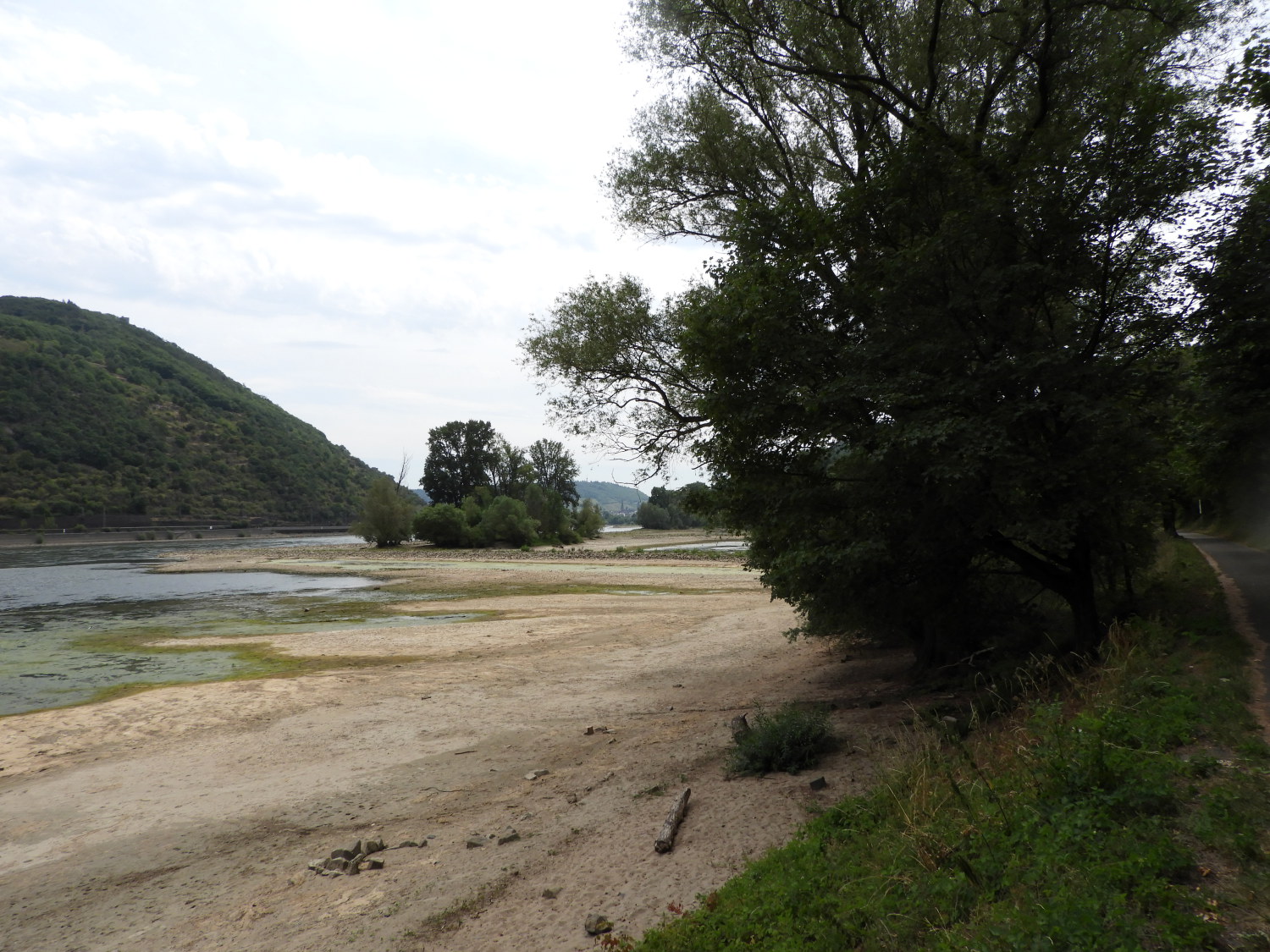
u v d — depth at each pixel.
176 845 8.85
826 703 12.48
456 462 121.06
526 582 48.03
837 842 5.89
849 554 9.55
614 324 14.98
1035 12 10.82
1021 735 7.00
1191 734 5.80
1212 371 12.81
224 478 186.00
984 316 9.44
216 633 27.89
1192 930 3.40
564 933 5.60
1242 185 8.98
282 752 12.54
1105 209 8.98
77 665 21.78
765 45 13.61
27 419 168.75
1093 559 12.75
